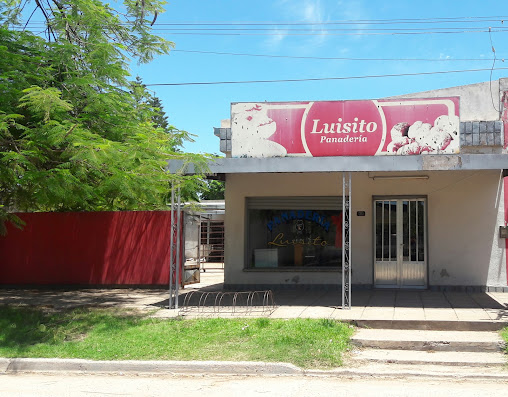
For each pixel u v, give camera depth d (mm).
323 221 14430
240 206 14570
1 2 12461
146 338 8875
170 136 11938
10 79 10516
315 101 11258
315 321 9336
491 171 13375
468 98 13594
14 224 14406
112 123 11453
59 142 9422
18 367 7957
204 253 22969
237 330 9039
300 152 11242
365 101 11109
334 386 6758
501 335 8617
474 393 6371
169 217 15250
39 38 11438
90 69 11641
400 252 14016
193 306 11641
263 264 14578
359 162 10539
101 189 11492
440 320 9258
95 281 15375
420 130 10867
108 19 12828
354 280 14023
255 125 11414
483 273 13328
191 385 6973
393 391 6488
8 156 9172
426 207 13836
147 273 15219
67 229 15641
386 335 8852
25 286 15633
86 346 8586
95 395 6551
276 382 7027
